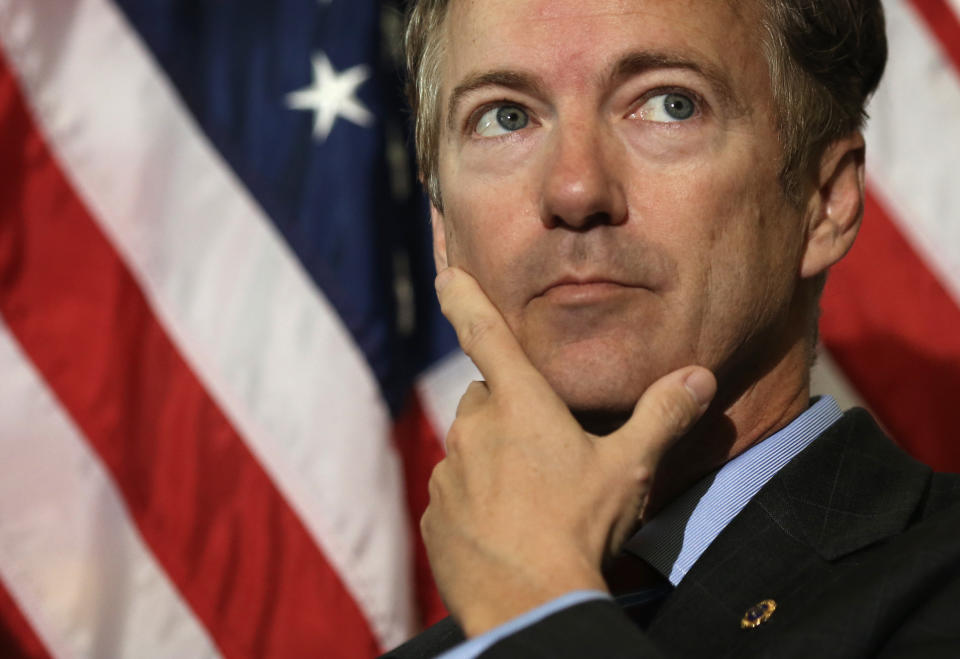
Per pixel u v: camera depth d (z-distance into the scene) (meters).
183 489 7.96
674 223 3.19
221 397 8.09
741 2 3.38
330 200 8.41
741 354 3.40
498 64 3.36
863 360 8.51
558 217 3.19
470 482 2.93
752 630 2.93
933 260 8.54
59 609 7.75
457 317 3.32
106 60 8.38
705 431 3.51
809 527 3.15
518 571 2.71
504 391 3.08
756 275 3.32
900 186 8.66
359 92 8.59
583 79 3.26
